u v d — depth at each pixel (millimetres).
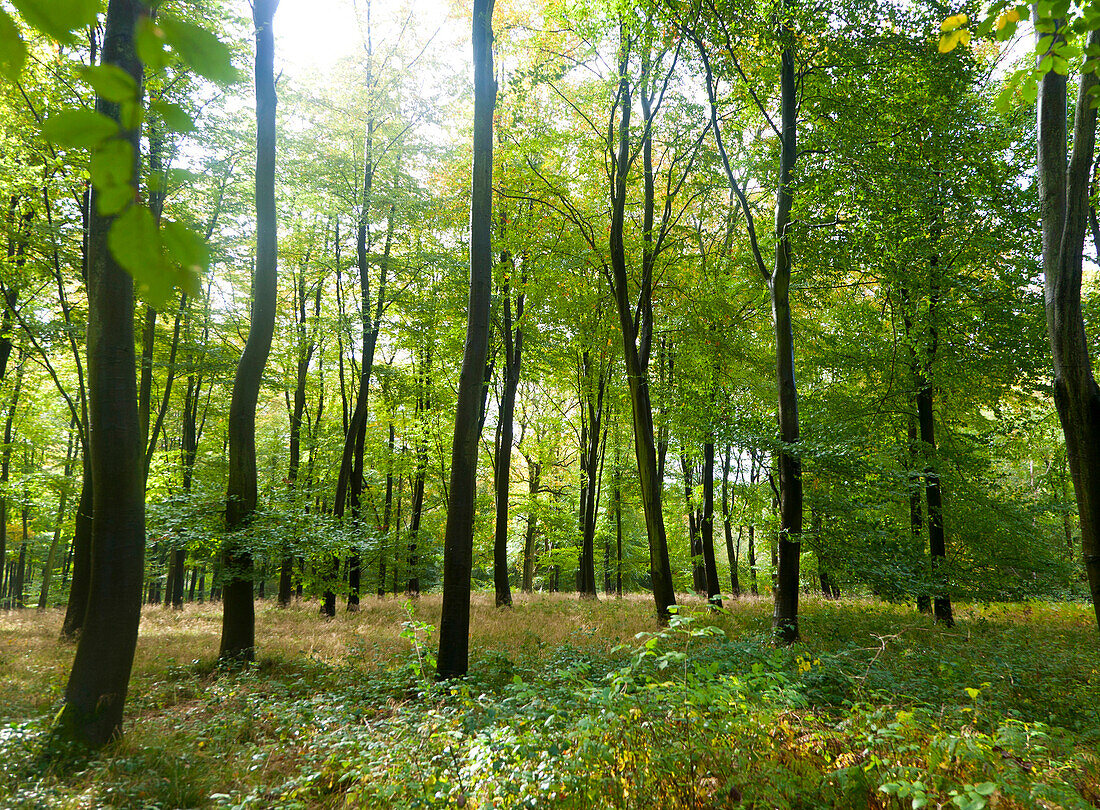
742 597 19094
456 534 8844
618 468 25625
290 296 21734
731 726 4789
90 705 5859
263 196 10430
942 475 13250
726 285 16812
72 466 23266
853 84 10734
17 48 939
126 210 1006
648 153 14734
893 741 4410
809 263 11656
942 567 12430
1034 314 12336
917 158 10469
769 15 10758
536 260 15898
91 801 4543
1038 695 6699
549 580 40375
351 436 17422
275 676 8766
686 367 17141
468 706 6309
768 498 15875
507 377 17828
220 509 10320
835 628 10883
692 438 16094
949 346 13031
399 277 18281
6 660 8836
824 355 14555
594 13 12664
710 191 17891
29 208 12750
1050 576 12906
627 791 4176
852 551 11055
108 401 6289
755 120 13727
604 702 4918
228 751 5742
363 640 11141
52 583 31047
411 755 5117
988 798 3438
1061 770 4023
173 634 11586
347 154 17125
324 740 5797
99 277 6316
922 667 7836
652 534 12844
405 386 19781
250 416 10367
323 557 13086
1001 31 3635
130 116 1036
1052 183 6676
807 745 4742
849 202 10516
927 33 9969
